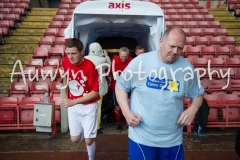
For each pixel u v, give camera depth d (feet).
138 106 7.75
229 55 28.55
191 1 45.44
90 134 10.97
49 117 16.01
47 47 27.99
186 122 7.50
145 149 7.84
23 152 14.21
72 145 15.21
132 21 18.90
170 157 8.02
